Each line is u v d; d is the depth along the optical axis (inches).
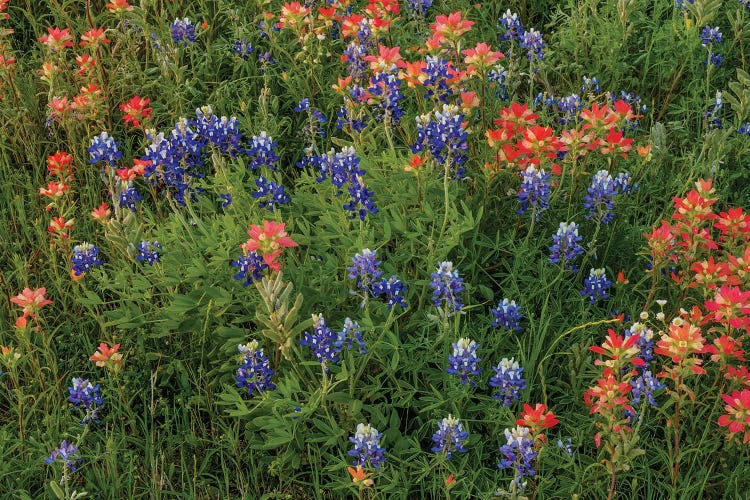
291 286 81.7
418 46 112.2
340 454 83.1
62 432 87.0
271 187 91.4
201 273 88.7
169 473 84.8
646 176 102.2
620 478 82.8
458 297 84.8
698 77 112.5
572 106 103.9
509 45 117.9
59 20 119.9
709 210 87.1
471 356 82.0
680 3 114.4
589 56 116.4
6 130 109.6
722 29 117.4
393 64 98.5
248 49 112.3
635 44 117.6
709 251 90.2
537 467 81.8
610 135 93.1
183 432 86.9
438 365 86.4
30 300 88.1
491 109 104.7
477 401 87.4
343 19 112.2
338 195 96.0
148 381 90.0
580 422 85.0
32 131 109.9
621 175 94.3
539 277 91.6
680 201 87.7
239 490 84.2
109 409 89.4
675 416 81.1
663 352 80.0
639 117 107.3
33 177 107.6
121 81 110.0
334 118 110.7
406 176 93.8
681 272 89.2
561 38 115.7
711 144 101.0
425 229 91.9
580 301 91.1
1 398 90.9
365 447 78.5
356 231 89.4
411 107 108.1
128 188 94.4
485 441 84.6
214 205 96.1
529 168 89.8
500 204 96.7
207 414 89.6
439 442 80.4
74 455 82.0
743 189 103.0
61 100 104.7
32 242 100.5
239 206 93.7
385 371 85.3
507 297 90.6
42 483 85.0
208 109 92.4
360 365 86.3
